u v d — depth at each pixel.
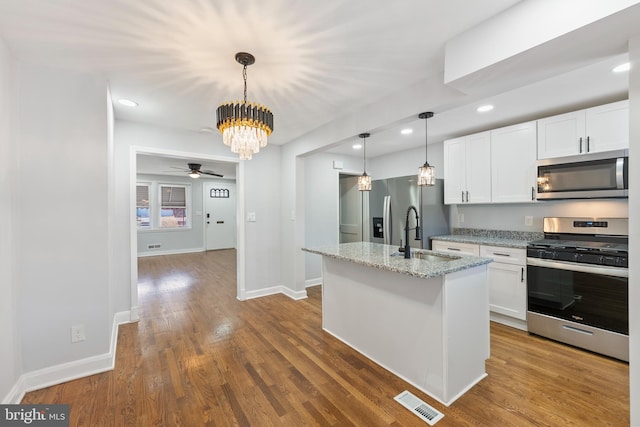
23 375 1.99
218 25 1.62
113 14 1.52
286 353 2.53
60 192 2.12
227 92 2.50
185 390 2.01
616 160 2.45
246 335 2.89
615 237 2.79
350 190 5.45
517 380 2.10
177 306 3.77
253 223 4.17
